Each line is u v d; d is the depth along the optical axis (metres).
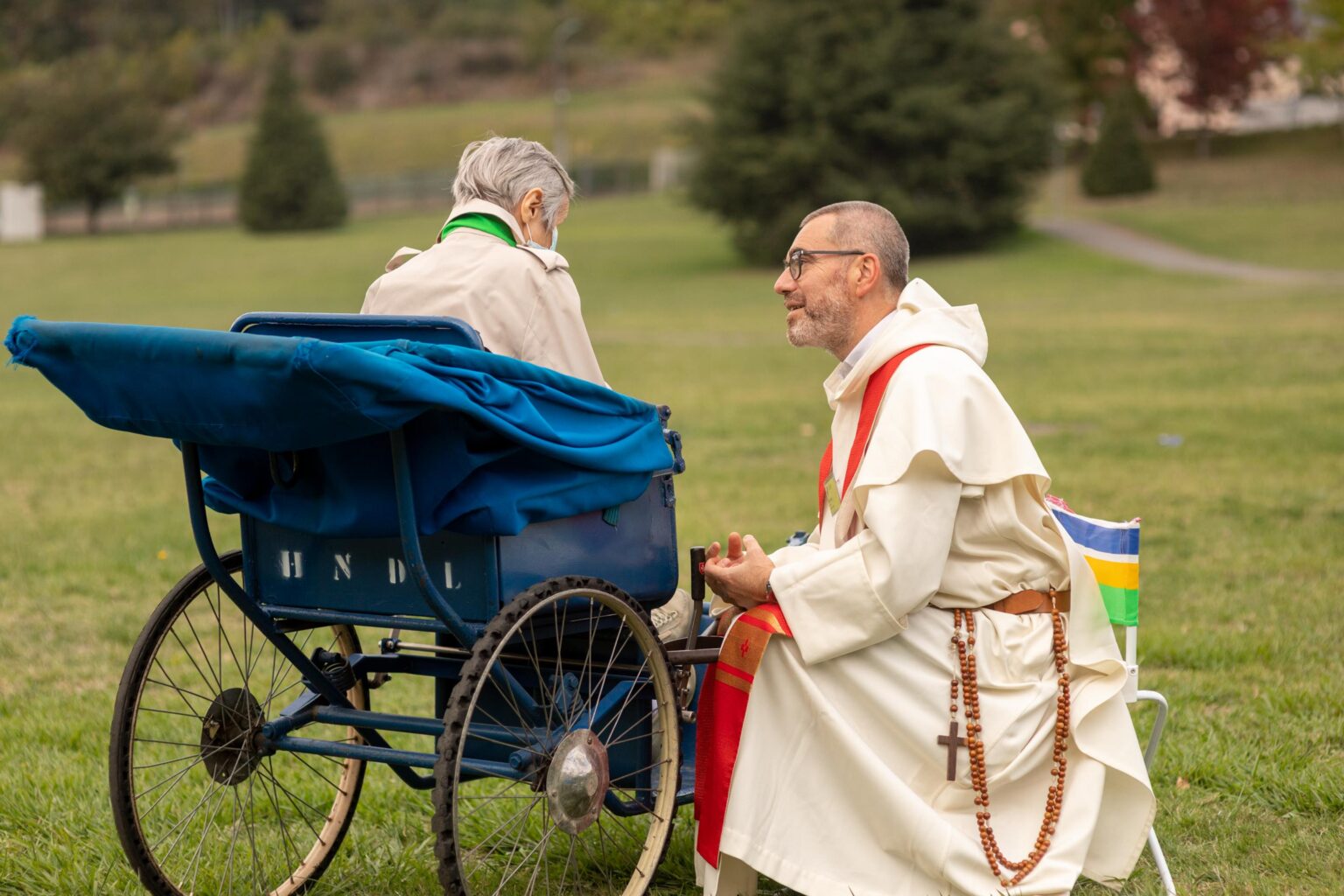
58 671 6.18
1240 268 39.88
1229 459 11.59
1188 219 51.41
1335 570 7.62
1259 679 5.67
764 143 47.88
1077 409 15.29
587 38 108.56
